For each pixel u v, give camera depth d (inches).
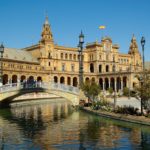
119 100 3075.8
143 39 1947.6
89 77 6289.4
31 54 6151.6
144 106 1841.8
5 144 1243.8
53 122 1899.6
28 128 1653.5
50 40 5994.1
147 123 1632.6
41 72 5654.5
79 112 2509.8
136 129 1540.4
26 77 5388.8
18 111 2723.9
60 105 3622.0
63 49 6245.1
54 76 5831.7
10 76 5059.1
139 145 1203.9
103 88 6097.4
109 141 1279.5
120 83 5959.6
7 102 3191.4
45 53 5925.2
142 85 1797.5
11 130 1588.3
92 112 2316.7
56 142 1274.6
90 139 1325.0
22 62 5457.7
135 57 7421.3
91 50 6619.1
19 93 2773.1
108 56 6697.8
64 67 6250.0
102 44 6594.5
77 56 6496.1
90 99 2733.8
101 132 1487.5
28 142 1280.8
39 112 2623.0
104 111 2223.2
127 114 1919.3
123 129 1550.2
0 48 2733.8
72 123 1831.9
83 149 1149.7
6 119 2078.0
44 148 1170.6
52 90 2854.3
